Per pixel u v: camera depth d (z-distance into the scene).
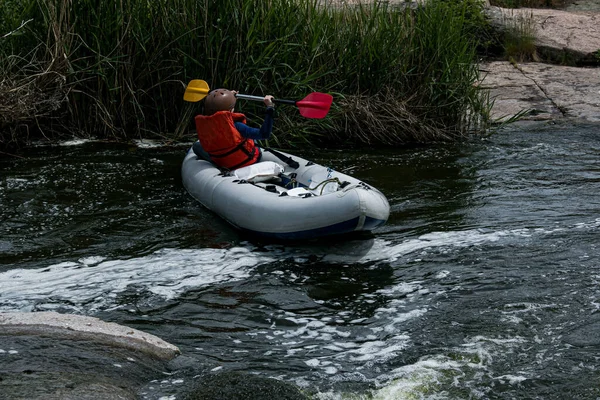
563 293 4.77
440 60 9.03
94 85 8.50
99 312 4.55
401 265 5.29
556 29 12.89
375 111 8.79
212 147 6.48
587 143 8.64
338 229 5.45
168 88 8.58
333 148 8.52
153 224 6.08
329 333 4.35
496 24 12.65
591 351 4.06
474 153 8.30
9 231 5.87
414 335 4.30
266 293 4.86
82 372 3.59
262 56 8.22
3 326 3.95
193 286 4.95
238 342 4.22
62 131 8.64
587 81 11.15
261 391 3.65
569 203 6.58
